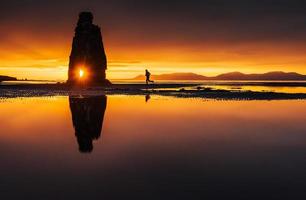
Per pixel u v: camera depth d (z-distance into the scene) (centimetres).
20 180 800
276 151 1145
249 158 1040
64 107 2703
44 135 1450
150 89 6419
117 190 733
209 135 1466
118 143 1275
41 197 689
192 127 1708
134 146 1220
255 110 2606
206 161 996
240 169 909
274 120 2027
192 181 798
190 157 1049
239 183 784
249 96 4331
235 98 3962
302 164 966
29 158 1024
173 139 1363
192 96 4297
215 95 4509
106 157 1041
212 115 2253
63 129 1620
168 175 847
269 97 4169
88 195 702
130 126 1731
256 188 747
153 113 2339
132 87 7494
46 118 2042
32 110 2466
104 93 4912
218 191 728
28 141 1310
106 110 2508
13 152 1111
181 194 710
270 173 868
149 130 1600
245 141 1330
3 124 1786
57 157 1041
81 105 2886
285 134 1504
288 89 6981
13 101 3328
